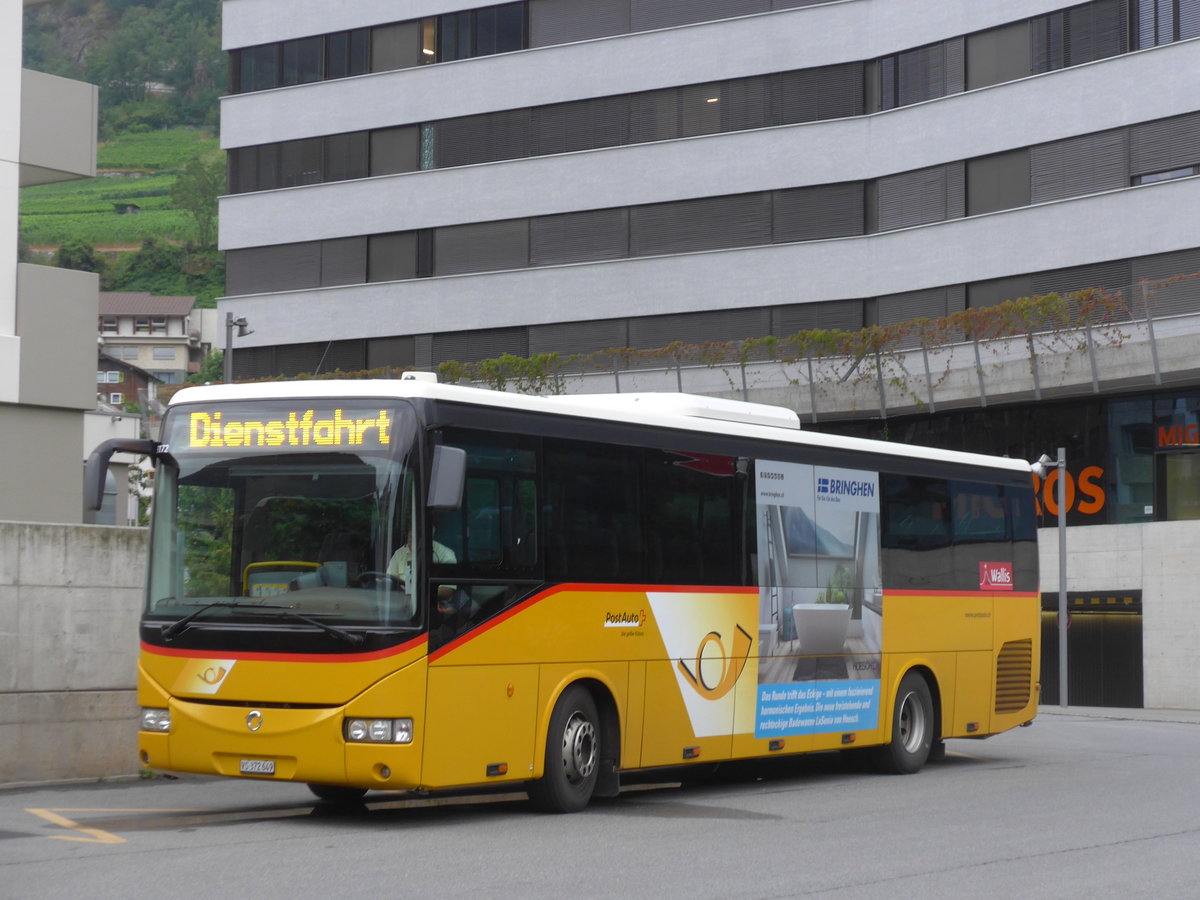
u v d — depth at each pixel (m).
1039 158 39.88
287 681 11.38
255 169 50.69
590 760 12.98
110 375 176.88
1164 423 36.91
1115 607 37.38
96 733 14.97
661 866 9.86
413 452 11.57
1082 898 8.90
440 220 48.03
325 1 49.91
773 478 15.37
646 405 14.75
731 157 44.62
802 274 43.69
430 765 11.38
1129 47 38.31
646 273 45.41
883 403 39.56
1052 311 36.94
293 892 8.63
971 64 41.31
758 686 14.91
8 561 14.31
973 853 10.66
